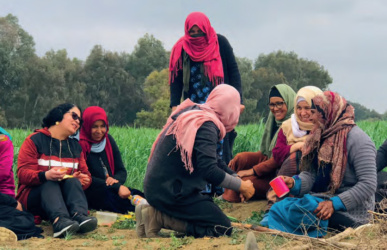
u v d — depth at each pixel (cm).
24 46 7956
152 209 460
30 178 520
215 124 446
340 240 425
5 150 515
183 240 439
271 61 11450
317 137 477
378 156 586
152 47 10294
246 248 361
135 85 9294
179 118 443
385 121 1692
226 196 682
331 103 478
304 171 491
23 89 7438
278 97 641
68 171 553
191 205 443
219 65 708
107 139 651
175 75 725
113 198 631
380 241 393
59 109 551
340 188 476
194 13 706
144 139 1130
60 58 8550
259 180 648
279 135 576
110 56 9025
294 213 460
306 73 11700
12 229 479
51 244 456
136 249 429
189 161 432
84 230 493
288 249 391
